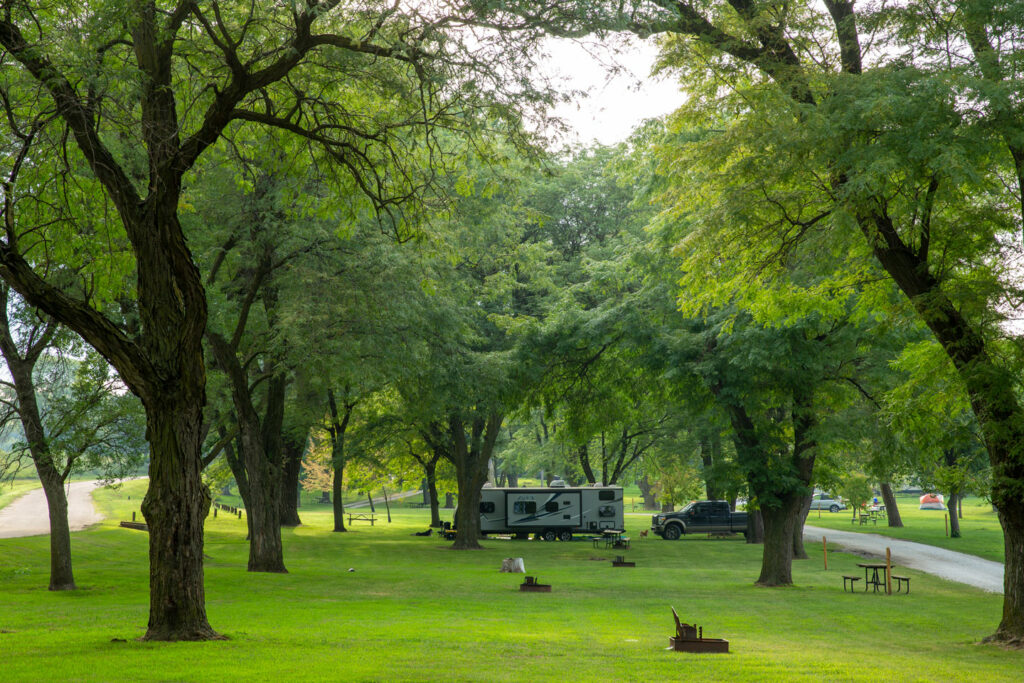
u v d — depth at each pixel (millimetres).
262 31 15188
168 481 13711
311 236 26250
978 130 14266
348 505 110562
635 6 13430
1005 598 16734
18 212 15750
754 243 18328
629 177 28469
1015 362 16016
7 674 10539
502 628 17109
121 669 10914
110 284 16078
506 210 38188
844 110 14828
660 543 51625
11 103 14797
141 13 13125
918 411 18297
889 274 18938
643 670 11672
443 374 34000
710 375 28547
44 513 62219
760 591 27375
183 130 16469
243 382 30203
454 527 55469
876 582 27422
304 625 16609
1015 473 16078
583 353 32906
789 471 28547
